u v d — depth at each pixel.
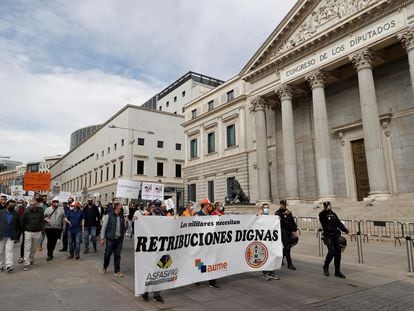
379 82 24.97
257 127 31.09
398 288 7.89
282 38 29.31
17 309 6.12
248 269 8.61
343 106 27.66
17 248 15.42
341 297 7.12
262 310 6.22
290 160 27.09
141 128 57.31
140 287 6.63
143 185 19.17
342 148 27.05
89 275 9.23
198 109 45.38
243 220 8.73
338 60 23.98
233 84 39.00
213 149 41.88
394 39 21.06
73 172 91.88
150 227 7.00
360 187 25.69
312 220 21.00
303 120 30.77
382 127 24.12
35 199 10.80
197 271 7.70
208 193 41.53
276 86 29.47
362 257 11.23
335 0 24.91
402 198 19.25
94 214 14.33
